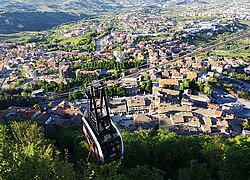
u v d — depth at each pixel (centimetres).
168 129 11556
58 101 15725
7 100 14162
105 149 3133
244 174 4666
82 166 5250
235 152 4959
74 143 7381
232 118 13238
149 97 16150
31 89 17262
